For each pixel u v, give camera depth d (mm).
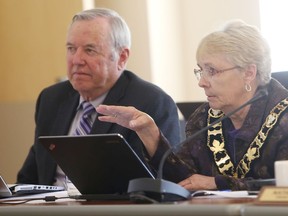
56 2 10938
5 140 11047
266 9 10617
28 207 3934
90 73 6766
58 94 7211
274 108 5211
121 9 11320
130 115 5062
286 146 5074
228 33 5309
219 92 5305
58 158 4539
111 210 3648
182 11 11383
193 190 4691
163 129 6672
